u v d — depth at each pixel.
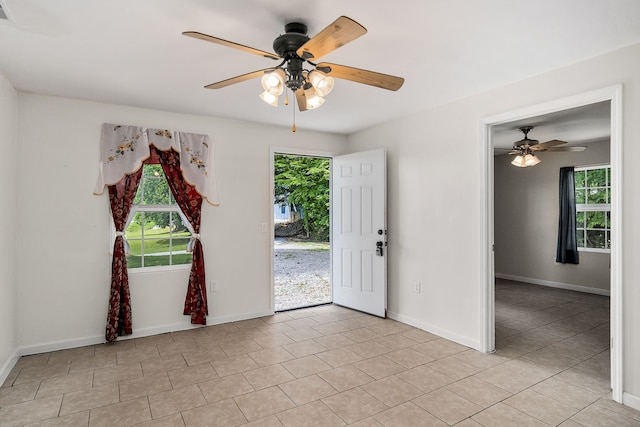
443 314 3.65
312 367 2.95
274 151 4.48
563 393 2.53
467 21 2.02
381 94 3.31
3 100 2.82
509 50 2.40
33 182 3.23
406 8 1.88
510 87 3.04
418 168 3.91
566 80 2.67
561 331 3.84
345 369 2.91
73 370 2.89
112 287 3.47
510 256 6.76
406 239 4.07
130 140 3.59
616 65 2.41
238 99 3.41
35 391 2.55
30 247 3.21
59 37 2.18
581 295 5.51
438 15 1.95
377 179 4.29
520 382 2.69
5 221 2.88
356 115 4.01
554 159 6.10
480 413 2.28
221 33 2.13
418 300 3.92
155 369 2.91
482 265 3.26
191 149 3.89
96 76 2.83
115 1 1.79
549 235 6.18
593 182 5.78
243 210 4.25
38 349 3.23
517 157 4.87
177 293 3.88
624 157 2.38
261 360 3.08
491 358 3.13
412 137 3.99
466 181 3.41
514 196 6.68
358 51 2.41
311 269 7.92
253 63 2.58
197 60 2.53
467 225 3.40
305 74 2.07
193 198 3.91
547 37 2.22
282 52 2.03
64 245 3.35
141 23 2.02
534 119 4.07
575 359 3.11
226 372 2.86
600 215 5.70
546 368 2.93
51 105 3.31
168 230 3.95
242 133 4.25
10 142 2.99
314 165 9.27
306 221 10.12
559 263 6.04
